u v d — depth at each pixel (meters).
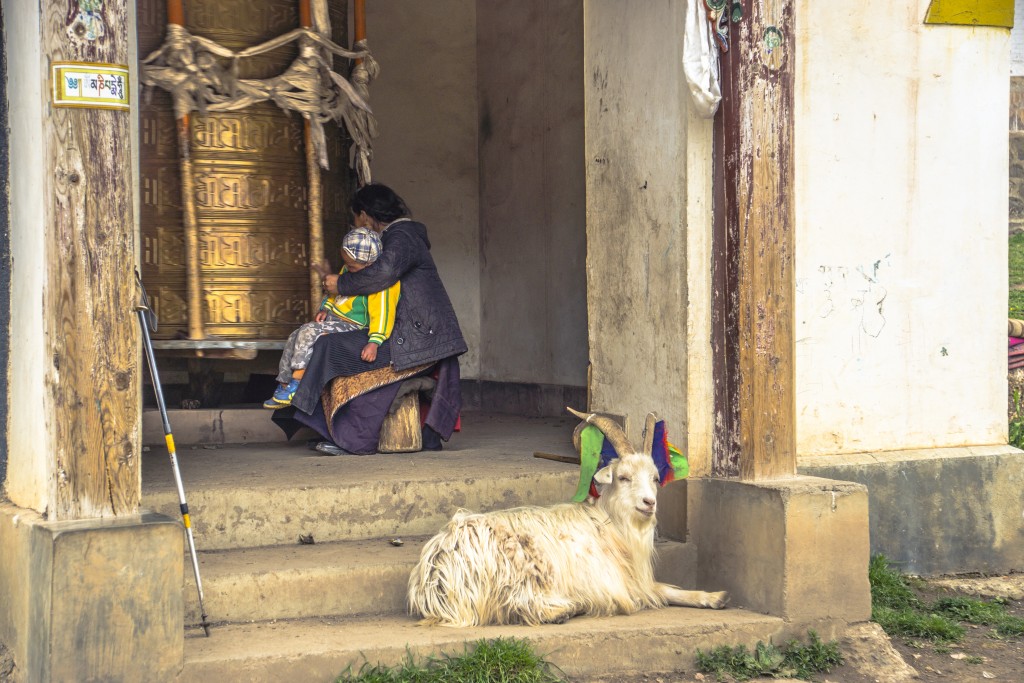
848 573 5.14
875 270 6.39
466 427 8.45
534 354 9.36
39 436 4.51
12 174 5.03
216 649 4.33
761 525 5.15
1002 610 5.96
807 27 6.24
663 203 5.80
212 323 6.89
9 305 5.16
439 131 10.15
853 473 6.27
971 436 6.64
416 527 5.60
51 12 4.11
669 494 5.74
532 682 4.32
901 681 4.81
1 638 4.77
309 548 5.29
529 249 9.37
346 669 4.34
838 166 6.31
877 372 6.42
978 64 6.58
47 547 3.99
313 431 7.38
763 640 4.96
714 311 5.57
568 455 6.62
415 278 6.81
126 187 4.23
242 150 6.93
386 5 9.87
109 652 4.02
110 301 4.21
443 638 4.52
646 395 6.00
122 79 4.20
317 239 7.12
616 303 6.30
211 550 5.21
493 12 9.91
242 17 6.90
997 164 6.64
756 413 5.37
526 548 4.86
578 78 8.43
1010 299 8.25
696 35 5.38
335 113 7.18
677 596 5.22
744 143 5.35
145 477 5.63
